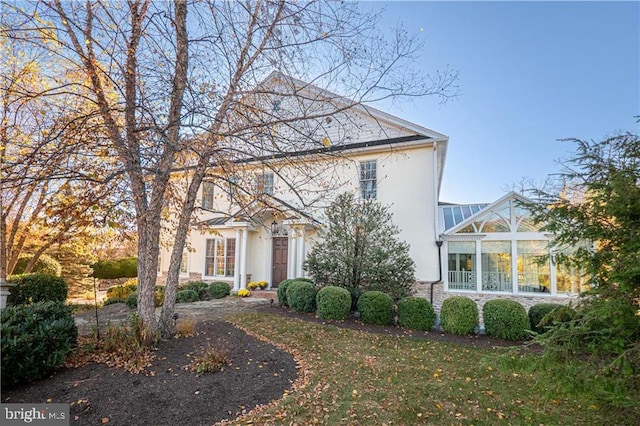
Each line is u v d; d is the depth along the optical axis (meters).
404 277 10.66
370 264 10.43
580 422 3.11
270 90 6.24
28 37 5.44
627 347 2.62
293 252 13.97
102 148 5.41
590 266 2.93
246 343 6.62
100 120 5.82
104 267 20.73
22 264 13.14
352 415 4.14
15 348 4.30
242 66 6.09
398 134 13.48
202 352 5.76
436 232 12.34
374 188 13.33
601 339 2.72
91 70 5.53
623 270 2.60
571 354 2.81
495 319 8.09
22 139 6.53
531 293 11.13
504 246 11.74
